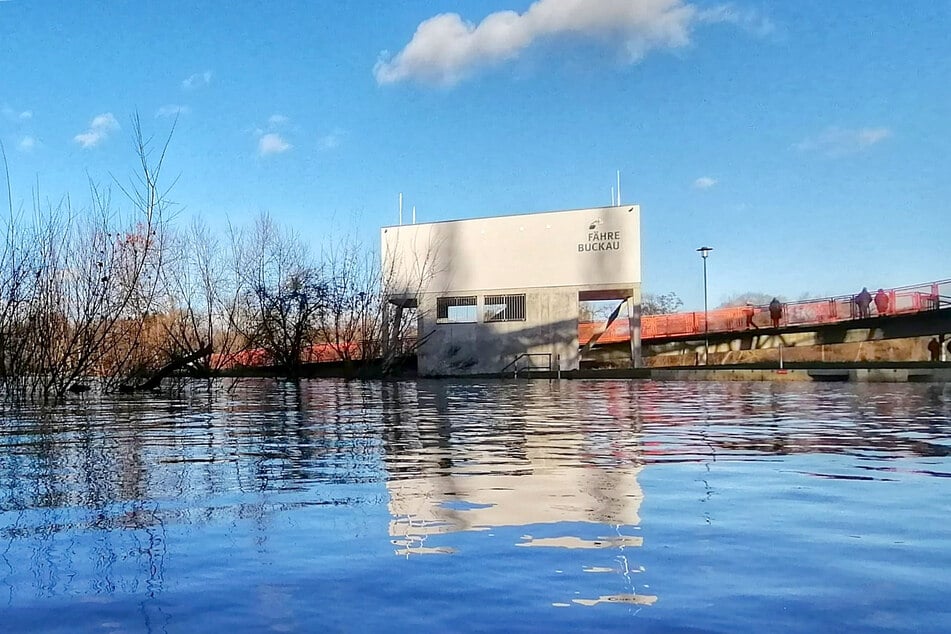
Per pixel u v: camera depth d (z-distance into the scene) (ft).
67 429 23.99
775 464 15.52
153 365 50.85
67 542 9.11
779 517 10.37
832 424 24.91
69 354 41.47
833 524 9.93
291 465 15.60
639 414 29.91
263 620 6.41
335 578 7.57
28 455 17.38
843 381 65.26
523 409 33.32
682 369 78.69
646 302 189.06
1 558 8.41
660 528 9.71
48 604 6.88
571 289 88.99
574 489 12.62
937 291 89.10
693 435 21.53
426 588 7.23
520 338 90.68
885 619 6.36
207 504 11.43
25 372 39.88
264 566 8.01
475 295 92.43
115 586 7.38
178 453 17.71
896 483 13.15
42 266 40.63
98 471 14.88
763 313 104.37
